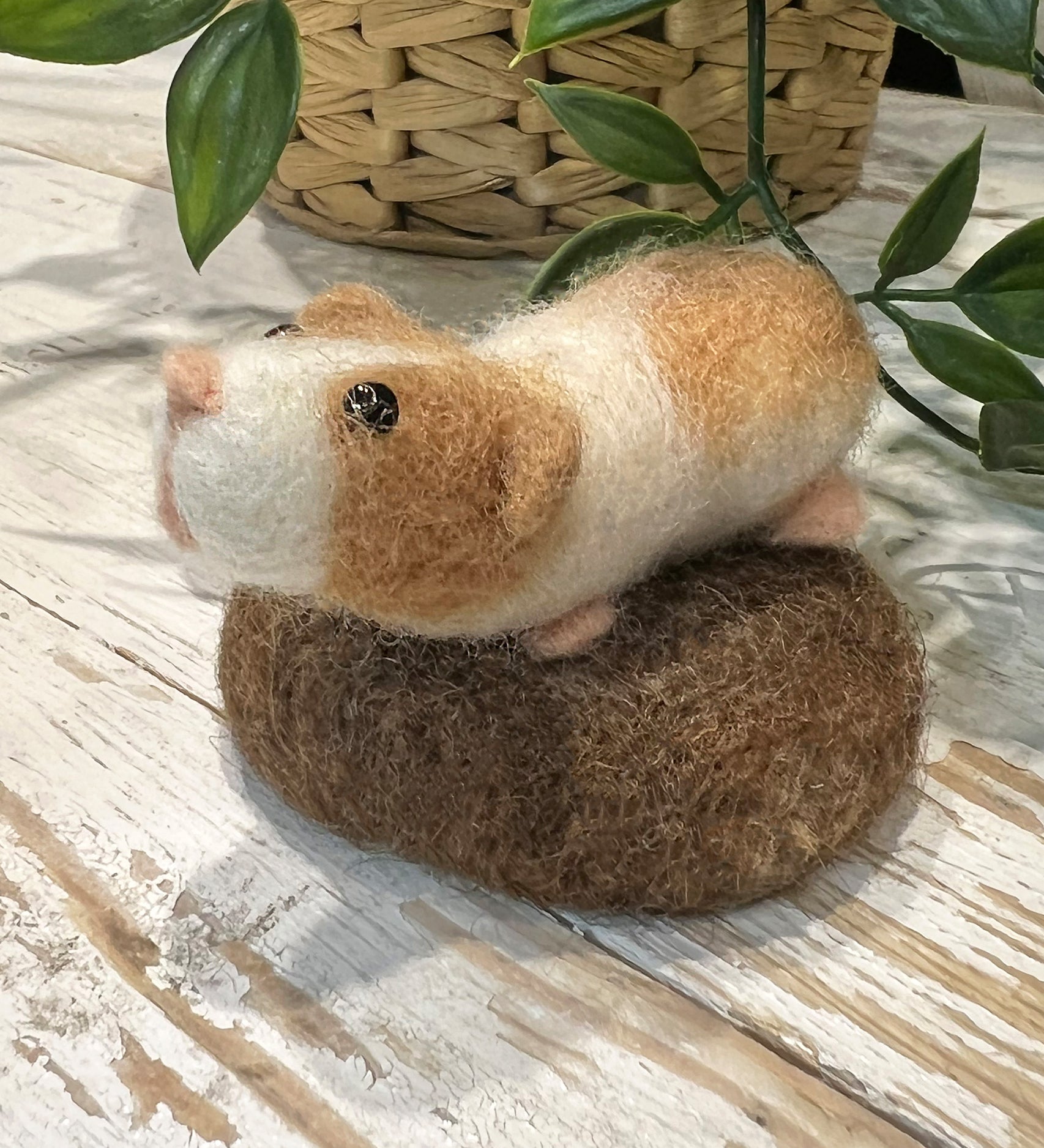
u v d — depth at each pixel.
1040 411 0.17
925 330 0.18
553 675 0.15
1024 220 0.30
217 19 0.15
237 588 0.15
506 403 0.13
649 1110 0.14
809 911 0.16
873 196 0.32
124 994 0.15
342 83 0.26
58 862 0.17
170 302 0.28
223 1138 0.14
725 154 0.27
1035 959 0.15
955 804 0.17
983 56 0.13
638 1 0.14
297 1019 0.15
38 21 0.14
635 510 0.14
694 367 0.14
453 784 0.15
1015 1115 0.14
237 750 0.18
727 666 0.15
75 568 0.21
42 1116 0.14
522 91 0.25
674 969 0.15
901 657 0.16
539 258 0.29
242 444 0.12
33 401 0.25
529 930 0.16
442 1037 0.15
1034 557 0.21
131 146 0.36
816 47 0.26
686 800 0.15
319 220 0.30
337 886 0.16
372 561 0.13
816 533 0.16
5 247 0.31
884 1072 0.14
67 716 0.19
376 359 0.13
